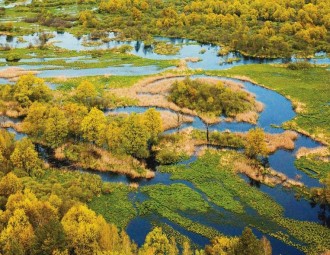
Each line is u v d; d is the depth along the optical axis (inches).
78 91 4630.9
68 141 3750.0
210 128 4215.1
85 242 2272.4
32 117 3841.0
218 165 3523.6
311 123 4347.9
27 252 2220.7
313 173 3437.5
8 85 4763.8
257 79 5644.7
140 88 5182.1
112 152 3595.0
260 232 2770.7
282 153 3737.7
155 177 3378.4
